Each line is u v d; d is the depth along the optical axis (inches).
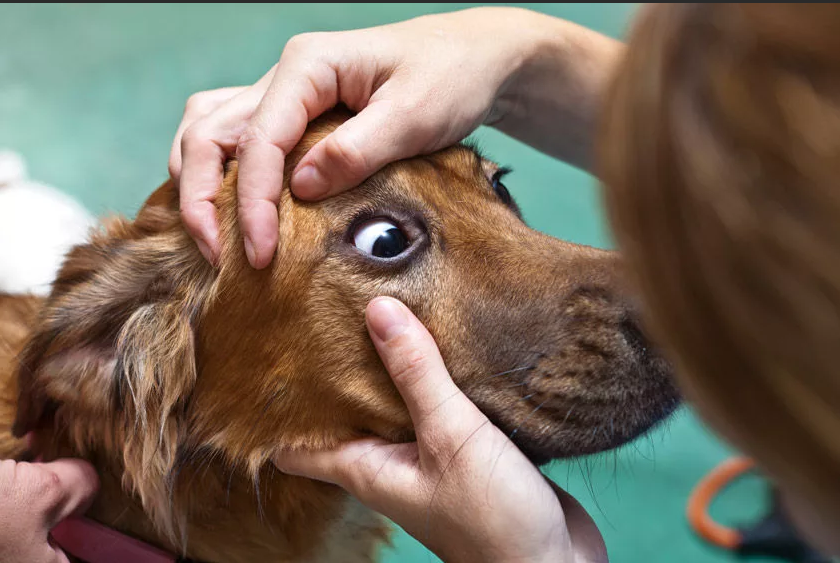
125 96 219.1
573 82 98.9
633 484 146.6
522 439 75.2
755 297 29.2
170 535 80.1
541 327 74.7
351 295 74.3
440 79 77.0
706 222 30.1
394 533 94.4
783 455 31.9
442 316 75.3
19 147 200.7
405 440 76.0
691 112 30.8
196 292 78.0
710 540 134.6
